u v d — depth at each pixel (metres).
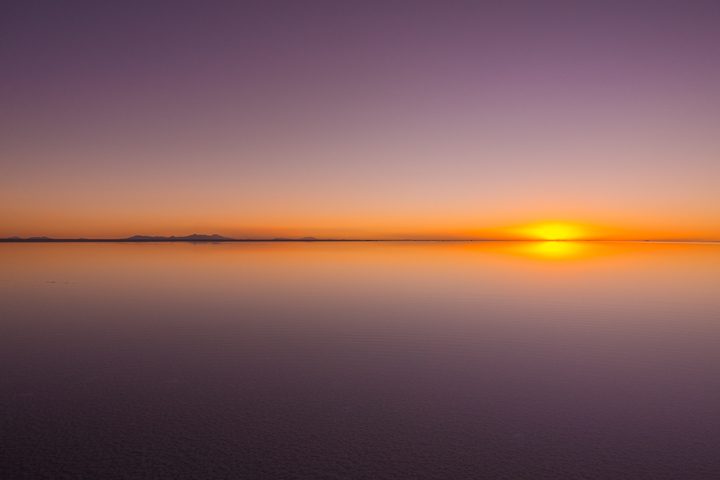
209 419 6.56
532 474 5.16
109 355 9.80
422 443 5.86
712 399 7.30
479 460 5.45
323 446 5.78
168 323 13.02
